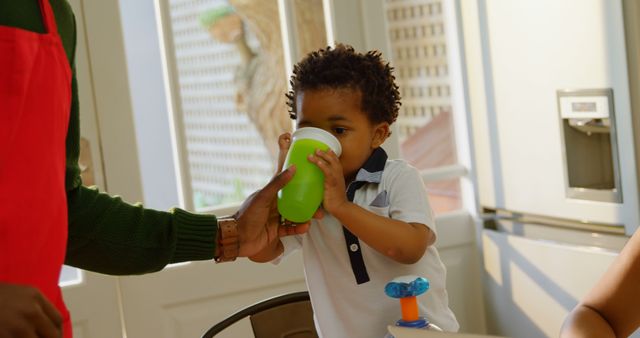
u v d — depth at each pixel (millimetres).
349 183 1527
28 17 1121
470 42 2625
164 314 2568
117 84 2480
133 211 1379
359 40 2723
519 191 2531
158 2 2537
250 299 2645
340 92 1434
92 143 2467
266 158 3451
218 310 2613
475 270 2855
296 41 2670
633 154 2143
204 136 3480
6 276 1041
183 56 3406
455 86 2832
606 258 2250
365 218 1372
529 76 2414
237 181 3518
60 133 1129
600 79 2188
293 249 1576
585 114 2244
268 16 3283
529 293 2541
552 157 2383
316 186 1322
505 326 2668
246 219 1391
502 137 2561
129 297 2527
